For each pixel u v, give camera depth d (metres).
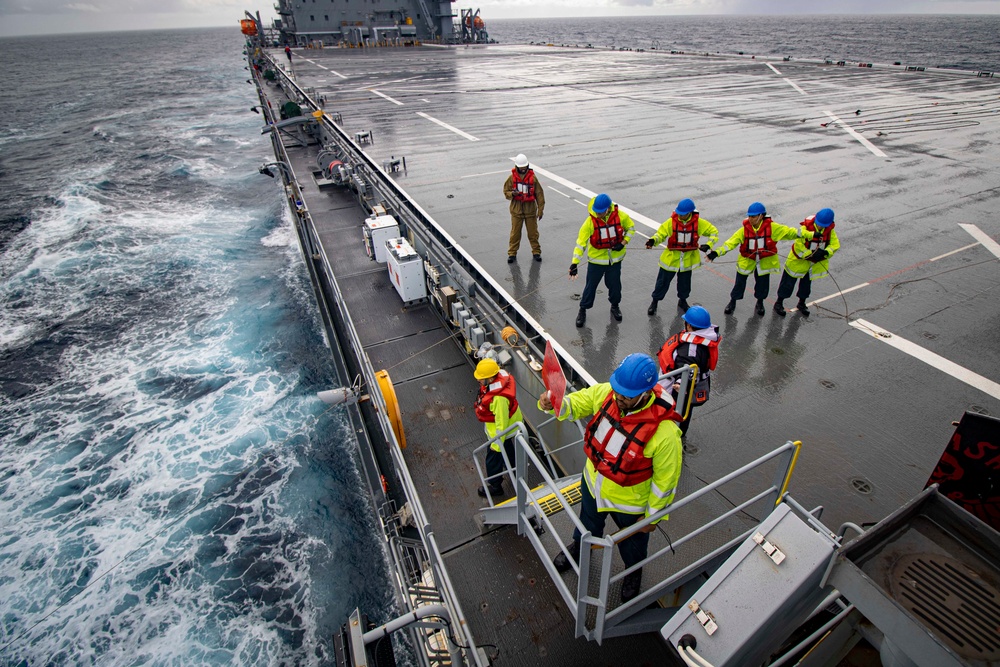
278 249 20.92
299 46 51.88
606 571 2.85
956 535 2.21
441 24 57.41
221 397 12.30
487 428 5.21
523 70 34.19
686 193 11.45
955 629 1.95
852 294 7.64
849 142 15.38
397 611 7.65
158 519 9.34
